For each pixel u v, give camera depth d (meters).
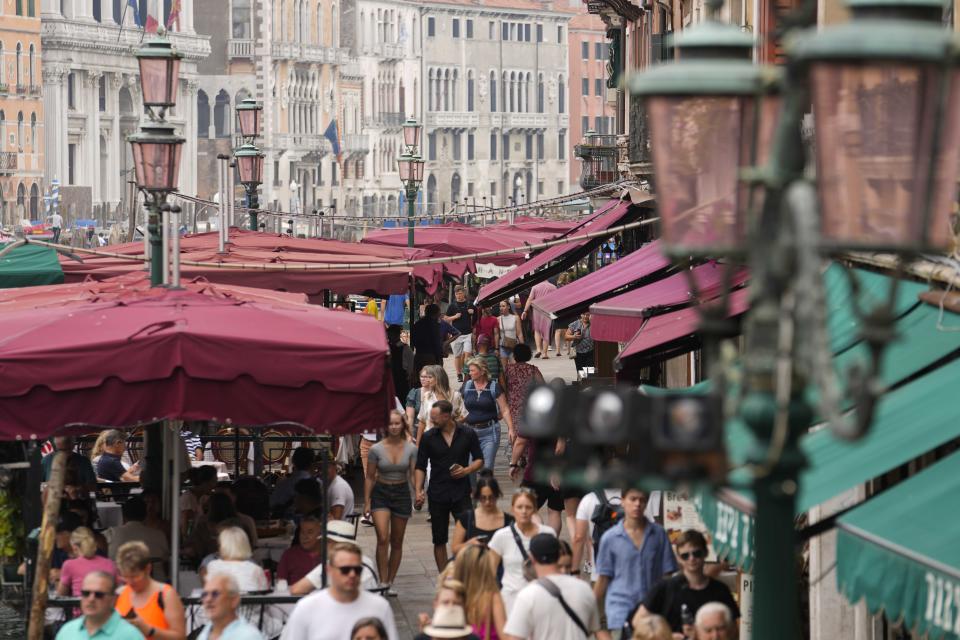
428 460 50.59
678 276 50.62
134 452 58.03
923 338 27.66
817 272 13.27
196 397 32.72
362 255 79.06
